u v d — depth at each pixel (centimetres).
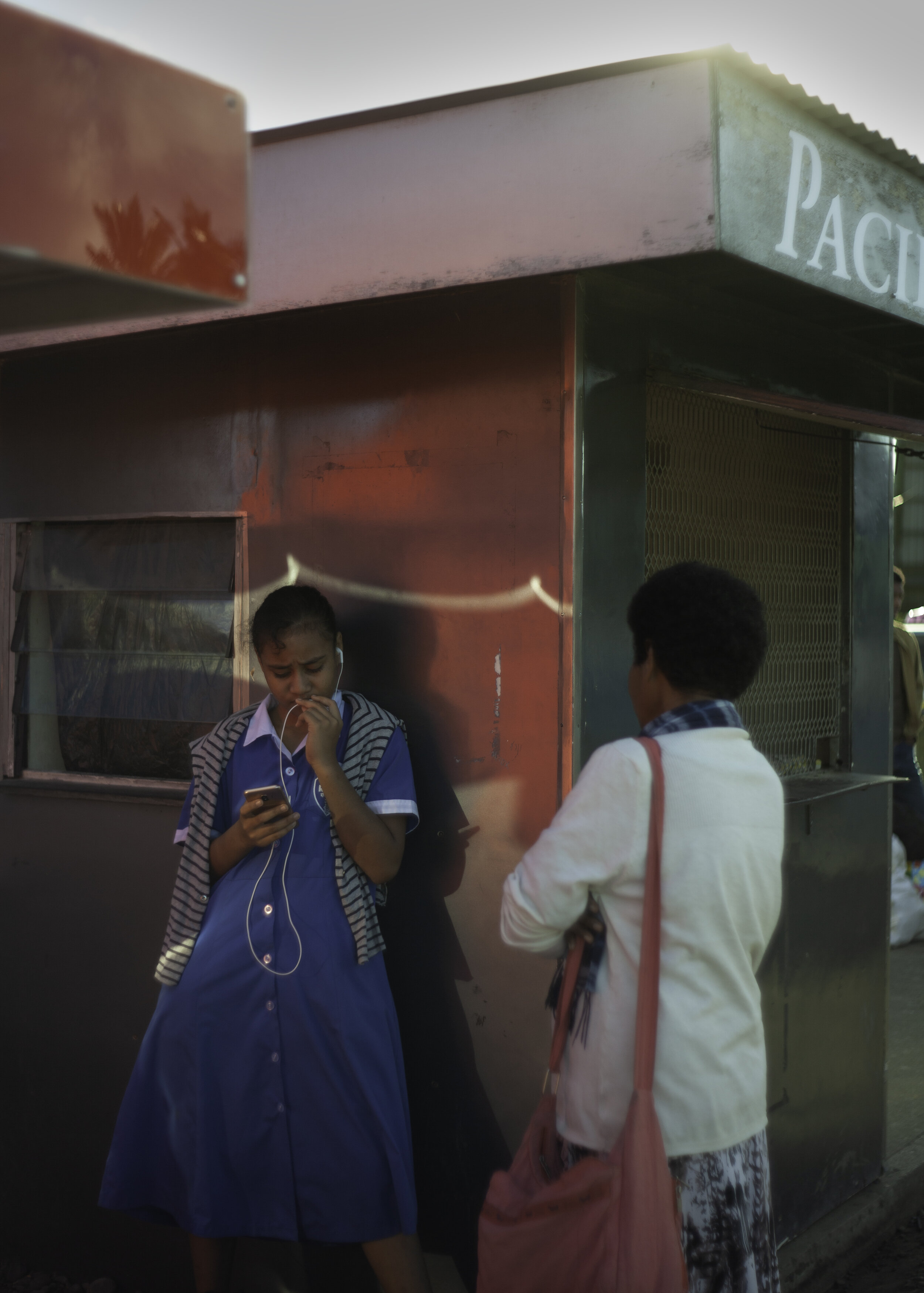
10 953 317
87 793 305
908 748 595
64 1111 310
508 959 252
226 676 296
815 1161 320
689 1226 172
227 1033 241
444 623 258
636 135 197
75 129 103
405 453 262
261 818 234
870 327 320
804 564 331
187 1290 295
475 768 254
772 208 206
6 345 302
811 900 317
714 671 184
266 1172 240
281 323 279
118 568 309
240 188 117
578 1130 180
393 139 222
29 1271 316
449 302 256
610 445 251
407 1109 246
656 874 172
